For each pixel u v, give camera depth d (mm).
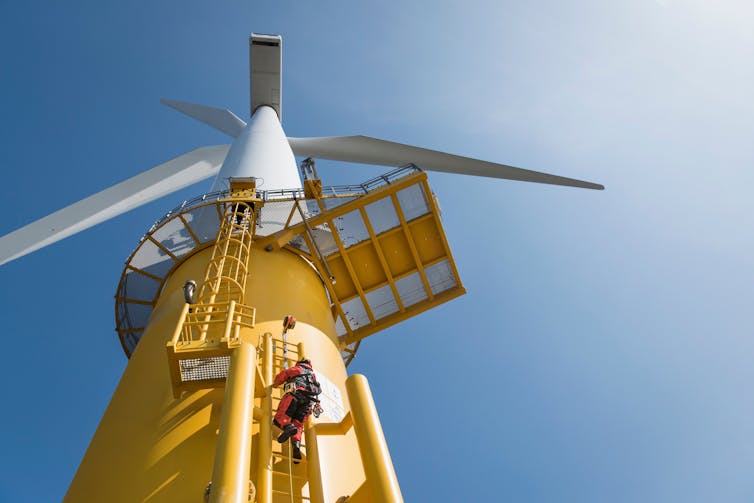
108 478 8453
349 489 8859
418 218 15484
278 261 13930
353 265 15742
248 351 6980
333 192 14891
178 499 7758
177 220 14812
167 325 11844
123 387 10625
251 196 14422
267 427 7812
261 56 33969
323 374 11047
